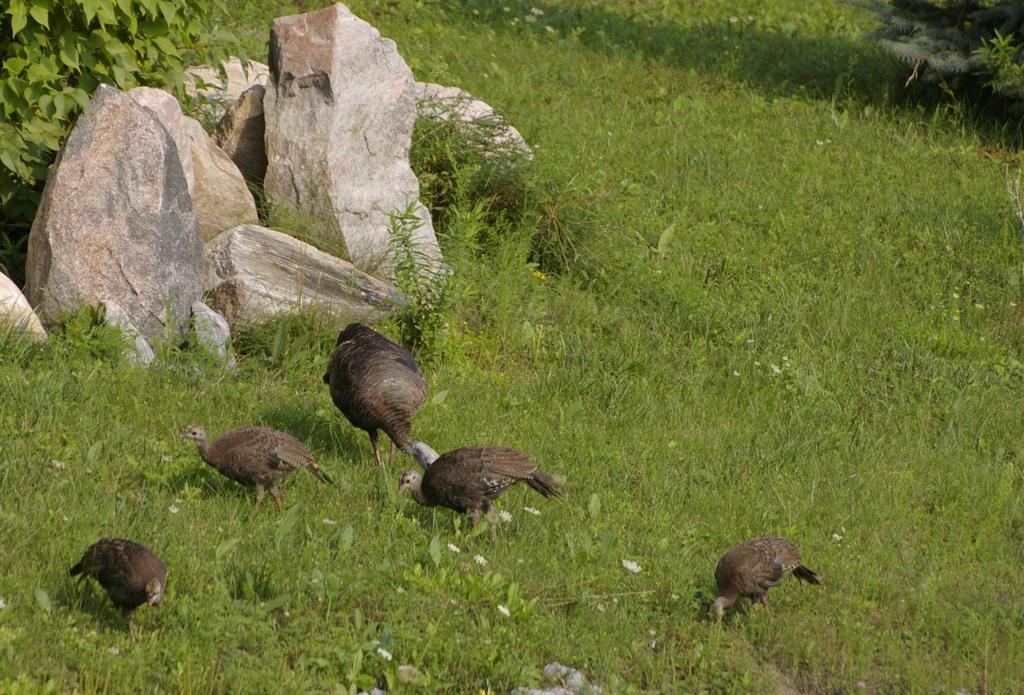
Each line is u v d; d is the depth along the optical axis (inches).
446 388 954.1
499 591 680.4
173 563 642.8
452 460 730.2
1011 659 700.7
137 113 903.1
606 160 1497.3
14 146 906.1
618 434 934.4
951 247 1391.5
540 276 1189.1
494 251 1181.7
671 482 863.1
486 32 1907.0
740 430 976.9
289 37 1071.0
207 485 740.7
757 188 1492.4
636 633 681.6
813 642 679.1
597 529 778.2
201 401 837.2
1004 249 1386.6
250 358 930.7
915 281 1318.9
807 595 743.7
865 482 915.4
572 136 1536.7
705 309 1180.5
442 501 732.7
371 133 1096.8
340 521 722.8
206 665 577.0
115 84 971.9
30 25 911.7
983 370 1150.3
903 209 1470.2
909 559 810.8
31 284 886.4
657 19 2145.7
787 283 1273.4
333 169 1066.1
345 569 670.5
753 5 2297.0
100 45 948.6
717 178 1507.1
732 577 692.1
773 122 1708.9
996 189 1549.0
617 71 1836.9
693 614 701.9
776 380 1082.1
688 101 1739.7
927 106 1806.1
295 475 770.8
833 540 817.5
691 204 1424.7
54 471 717.9
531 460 749.3
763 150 1616.6
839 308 1230.3
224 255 967.6
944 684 673.0
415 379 813.9
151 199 899.4
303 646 608.4
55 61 929.5
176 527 680.4
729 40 2030.0
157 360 868.6
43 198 893.2
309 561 668.1
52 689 531.8
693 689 645.9
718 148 1595.7
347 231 1075.3
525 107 1616.6
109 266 883.4
